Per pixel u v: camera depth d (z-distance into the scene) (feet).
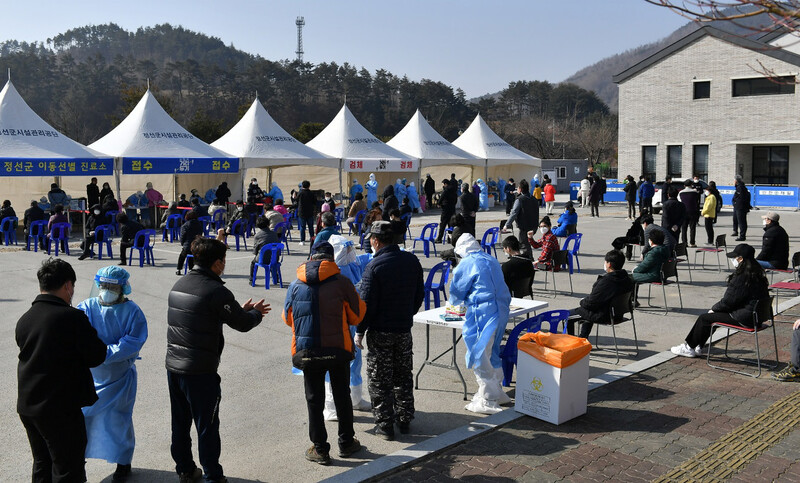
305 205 57.26
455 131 322.75
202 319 14.07
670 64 115.14
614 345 26.53
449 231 57.41
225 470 15.67
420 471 15.69
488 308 18.90
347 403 16.30
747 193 59.67
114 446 14.84
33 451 13.39
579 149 221.05
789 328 29.12
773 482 15.16
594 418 18.89
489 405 19.36
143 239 46.24
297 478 15.26
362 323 17.25
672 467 15.87
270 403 20.20
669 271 32.32
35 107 379.55
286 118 373.61
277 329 29.19
